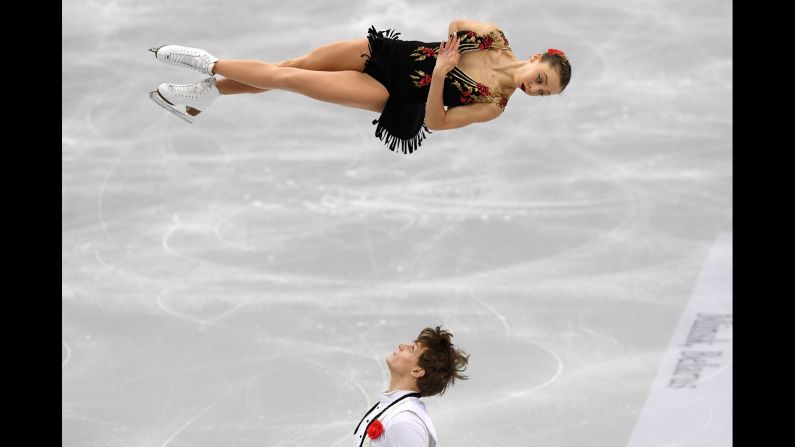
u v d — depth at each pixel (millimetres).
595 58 29516
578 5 30234
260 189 26984
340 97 15219
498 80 15438
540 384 21719
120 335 23266
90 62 29250
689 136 28094
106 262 25219
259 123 28375
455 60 14805
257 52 29328
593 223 26188
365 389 21625
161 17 29812
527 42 29562
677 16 30500
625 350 22672
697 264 25016
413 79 15391
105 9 29875
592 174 27312
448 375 14320
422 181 27266
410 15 29734
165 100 15922
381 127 15648
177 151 27797
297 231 25969
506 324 23438
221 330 23328
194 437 20422
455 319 23594
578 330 23281
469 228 26031
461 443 20094
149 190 26938
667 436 20203
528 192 26969
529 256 25375
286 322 23547
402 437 13750
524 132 28250
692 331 23141
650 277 24688
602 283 24547
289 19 29750
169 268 25078
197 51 15492
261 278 24781
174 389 21719
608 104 28781
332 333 23250
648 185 27047
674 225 26078
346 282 24672
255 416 20969
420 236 25797
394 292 24375
